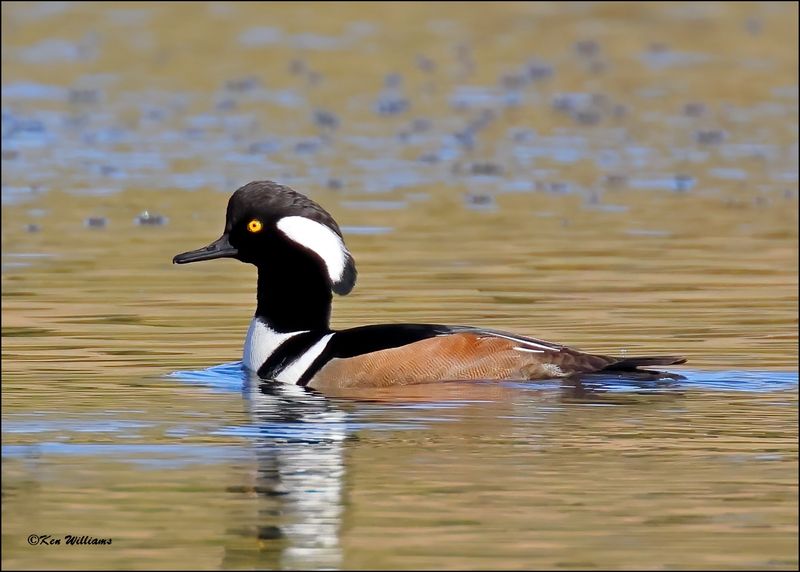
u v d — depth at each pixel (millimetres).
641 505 9891
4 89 36281
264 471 10656
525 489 10242
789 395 13055
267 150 29859
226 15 46469
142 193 25625
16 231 22438
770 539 9242
